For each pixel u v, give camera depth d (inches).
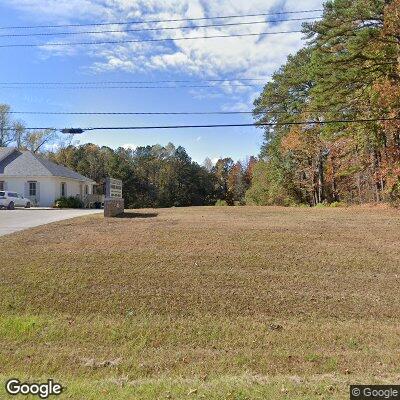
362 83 864.3
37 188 1347.2
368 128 960.3
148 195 2397.9
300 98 1471.5
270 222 610.2
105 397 174.7
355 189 1521.9
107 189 699.4
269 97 1556.3
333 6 784.3
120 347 254.7
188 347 255.3
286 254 431.2
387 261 417.4
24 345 257.3
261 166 1920.5
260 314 303.4
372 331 275.1
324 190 1552.7
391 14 734.5
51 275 362.0
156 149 2854.3
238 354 242.5
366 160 1171.3
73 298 323.6
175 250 436.8
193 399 169.9
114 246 448.5
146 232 518.0
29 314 299.7
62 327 280.2
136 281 354.6
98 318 294.8
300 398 167.5
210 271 379.2
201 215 714.2
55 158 2304.4
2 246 447.8
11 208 1176.2
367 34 766.5
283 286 351.9
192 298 326.3
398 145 979.3
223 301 322.0
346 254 435.2
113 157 2332.7
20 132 2192.4
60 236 499.2
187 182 2524.6
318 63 853.2
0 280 350.9
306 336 267.6
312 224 592.7
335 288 351.3
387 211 796.6
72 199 1326.3
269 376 207.3
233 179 2802.7
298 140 1412.4
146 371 221.8
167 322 288.8
